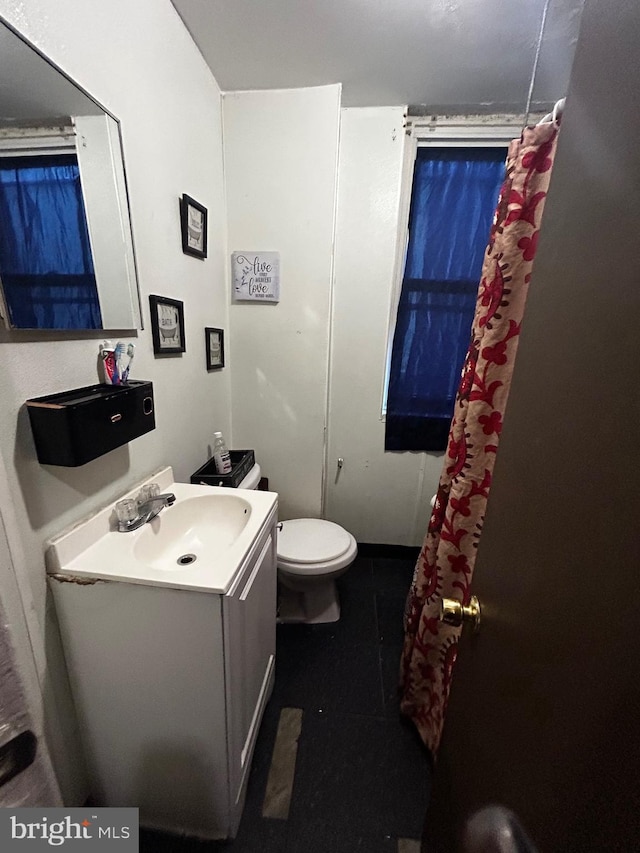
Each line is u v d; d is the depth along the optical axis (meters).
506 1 1.10
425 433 2.03
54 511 0.79
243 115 1.55
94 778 0.96
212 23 1.21
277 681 1.41
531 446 0.52
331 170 1.56
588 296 0.40
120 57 0.91
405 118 1.66
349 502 2.20
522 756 0.45
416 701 1.22
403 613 1.78
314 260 1.66
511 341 0.91
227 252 1.68
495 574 0.60
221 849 0.94
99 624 0.82
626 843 0.28
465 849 0.58
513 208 0.86
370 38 1.26
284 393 1.83
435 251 1.81
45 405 0.71
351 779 1.10
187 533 1.14
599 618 0.33
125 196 0.95
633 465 0.30
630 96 0.35
